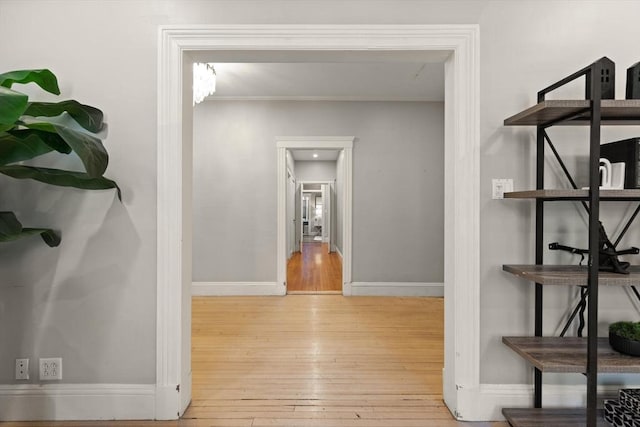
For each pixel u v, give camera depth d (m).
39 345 1.73
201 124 4.23
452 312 1.77
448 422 1.71
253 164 4.25
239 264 4.26
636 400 1.52
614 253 1.51
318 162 9.54
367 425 1.68
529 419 1.61
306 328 3.10
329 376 2.19
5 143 1.35
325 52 1.75
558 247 1.70
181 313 1.74
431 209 4.28
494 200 1.73
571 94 1.72
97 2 1.73
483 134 1.74
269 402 1.88
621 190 1.37
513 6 1.73
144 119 1.73
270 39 1.72
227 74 3.51
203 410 1.80
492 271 1.74
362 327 3.12
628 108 1.40
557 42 1.73
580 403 1.72
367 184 4.27
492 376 1.74
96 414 1.72
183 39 1.72
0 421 1.71
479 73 1.72
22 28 1.72
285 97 4.19
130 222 1.74
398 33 1.71
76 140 1.33
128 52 1.73
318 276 5.54
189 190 1.83
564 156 1.73
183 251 1.76
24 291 1.73
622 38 1.72
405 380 2.14
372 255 4.27
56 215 1.73
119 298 1.74
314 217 13.59
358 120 4.26
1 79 1.29
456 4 1.72
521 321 1.74
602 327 1.75
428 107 4.27
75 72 1.73
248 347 2.66
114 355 1.73
